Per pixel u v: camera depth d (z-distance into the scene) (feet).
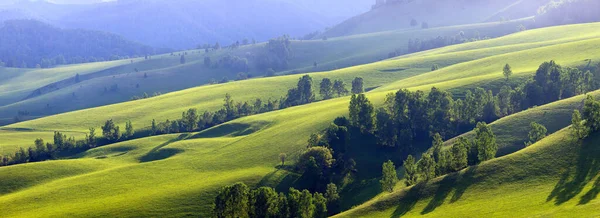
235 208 315.17
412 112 488.02
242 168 444.14
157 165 475.72
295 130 520.42
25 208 381.19
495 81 558.56
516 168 296.51
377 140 473.67
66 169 487.61
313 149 422.41
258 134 545.03
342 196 393.70
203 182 406.62
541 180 276.82
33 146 628.69
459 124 478.18
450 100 482.28
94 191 410.93
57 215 355.36
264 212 321.93
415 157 443.32
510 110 480.23
